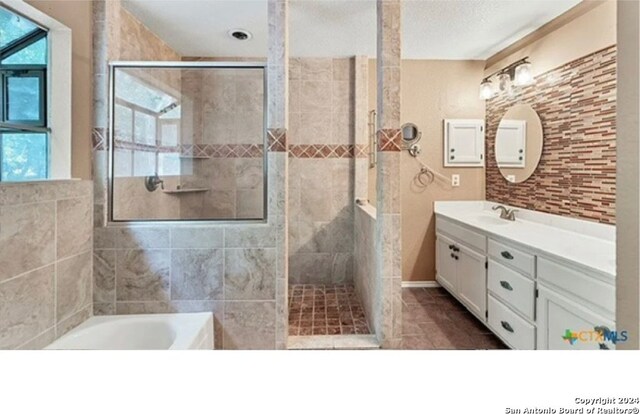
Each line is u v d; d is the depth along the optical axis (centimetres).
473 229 255
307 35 275
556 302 168
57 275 174
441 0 223
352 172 324
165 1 226
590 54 212
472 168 338
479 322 263
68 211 182
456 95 335
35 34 175
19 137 166
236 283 208
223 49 308
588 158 214
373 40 285
